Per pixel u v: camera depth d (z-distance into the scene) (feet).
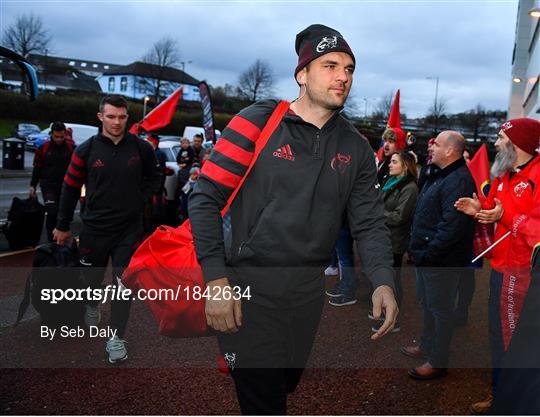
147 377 10.66
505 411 5.38
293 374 7.09
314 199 6.27
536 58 58.18
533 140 8.88
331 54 6.06
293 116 6.18
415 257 11.47
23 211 21.36
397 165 14.38
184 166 30.07
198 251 5.92
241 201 6.32
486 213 8.94
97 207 11.75
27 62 13.73
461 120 163.53
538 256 7.54
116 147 11.87
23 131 105.29
